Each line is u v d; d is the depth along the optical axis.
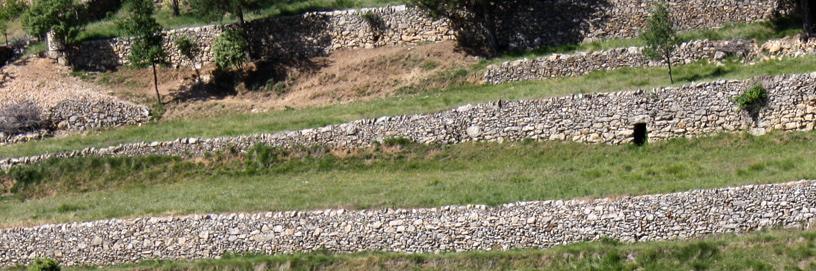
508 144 113.69
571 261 94.88
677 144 110.25
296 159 116.75
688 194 96.69
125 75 135.38
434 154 114.38
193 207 105.44
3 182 119.75
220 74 133.88
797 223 95.00
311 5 138.75
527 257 95.94
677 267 92.62
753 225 95.44
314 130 117.62
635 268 93.19
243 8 135.00
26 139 127.56
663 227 96.44
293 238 101.44
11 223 107.88
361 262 98.06
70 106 129.75
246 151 118.06
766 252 92.50
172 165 118.56
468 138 114.75
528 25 129.50
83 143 123.69
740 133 109.56
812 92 108.31
